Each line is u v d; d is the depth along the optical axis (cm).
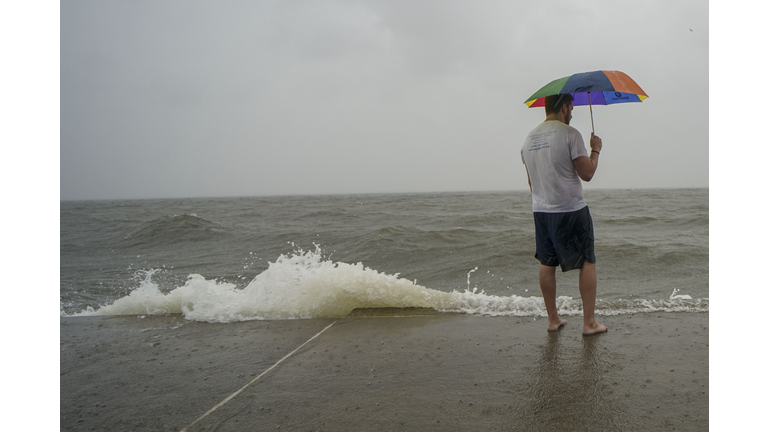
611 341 271
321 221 1909
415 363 250
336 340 296
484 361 249
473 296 374
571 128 284
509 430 176
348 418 191
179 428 189
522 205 3036
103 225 1895
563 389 210
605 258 734
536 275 659
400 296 370
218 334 318
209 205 4616
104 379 242
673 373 222
